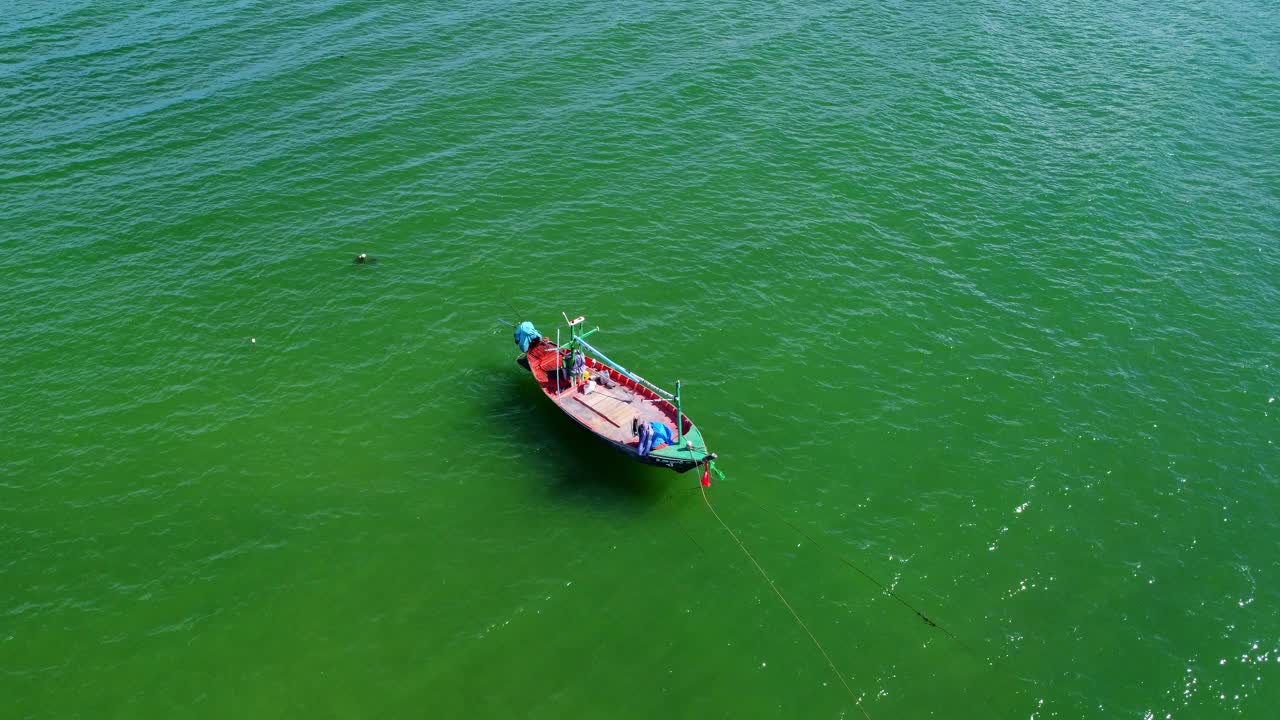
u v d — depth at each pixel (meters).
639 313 50.22
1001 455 41.62
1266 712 31.72
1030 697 32.19
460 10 83.88
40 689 32.03
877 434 42.75
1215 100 73.06
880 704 31.95
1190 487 40.12
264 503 39.03
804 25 83.38
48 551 36.88
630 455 38.75
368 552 36.88
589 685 32.41
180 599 35.06
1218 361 47.28
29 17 80.56
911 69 76.56
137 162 62.44
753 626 34.41
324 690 32.09
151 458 41.19
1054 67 77.81
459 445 41.94
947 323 49.78
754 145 65.50
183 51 75.94
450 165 62.56
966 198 60.41
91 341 48.06
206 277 52.66
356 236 56.00
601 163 63.12
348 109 68.44
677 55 77.12
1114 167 63.75
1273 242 56.47
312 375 46.06
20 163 61.78
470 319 49.84
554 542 37.38
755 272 53.38
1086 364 47.03
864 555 37.06
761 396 44.81
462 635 33.88
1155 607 35.06
